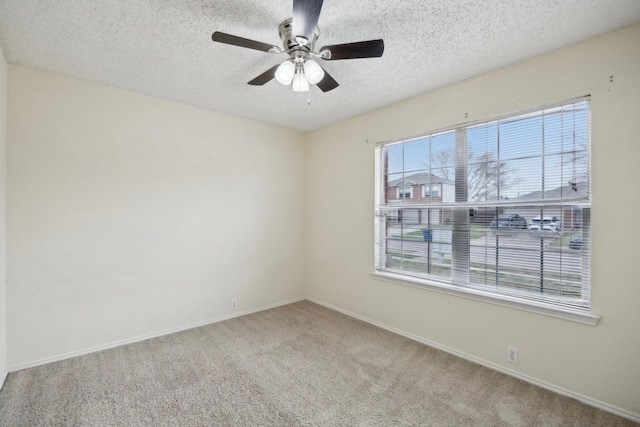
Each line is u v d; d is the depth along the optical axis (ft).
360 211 11.36
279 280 12.98
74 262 8.32
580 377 6.49
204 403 6.48
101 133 8.70
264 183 12.43
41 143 7.84
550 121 7.02
